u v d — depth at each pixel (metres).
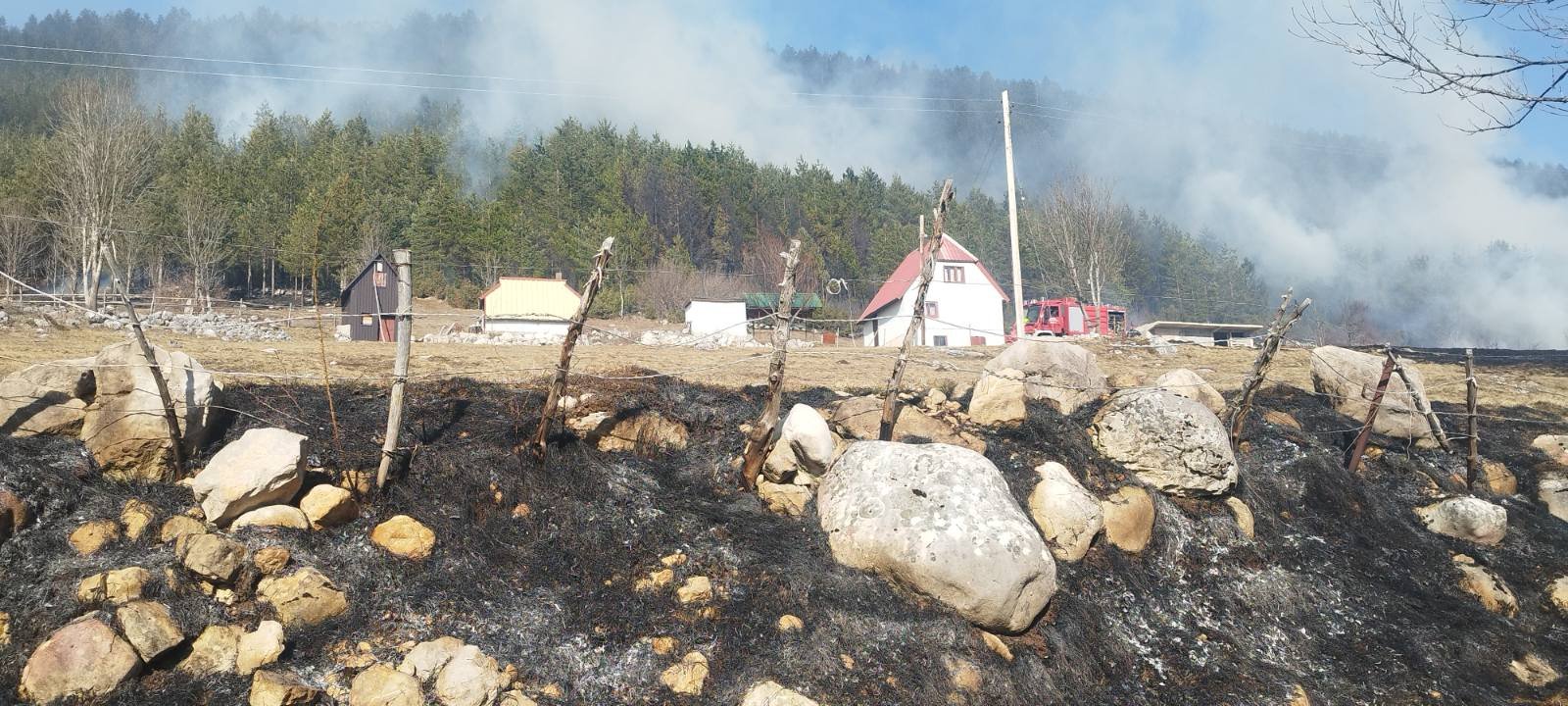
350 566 8.88
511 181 93.31
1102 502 12.48
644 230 80.25
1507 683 11.07
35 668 7.01
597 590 9.41
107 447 9.07
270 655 7.70
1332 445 16.45
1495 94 6.93
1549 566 13.63
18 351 16.12
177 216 62.44
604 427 11.98
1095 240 62.72
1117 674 10.13
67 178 44.06
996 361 15.90
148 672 7.43
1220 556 12.57
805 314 56.12
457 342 26.25
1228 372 25.69
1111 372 25.20
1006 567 9.83
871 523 10.39
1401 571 13.21
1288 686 10.27
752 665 8.74
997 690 9.12
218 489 8.69
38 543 8.10
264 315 52.06
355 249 67.12
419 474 10.27
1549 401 22.30
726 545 10.32
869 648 9.22
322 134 105.81
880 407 13.71
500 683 8.05
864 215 99.81
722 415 13.34
